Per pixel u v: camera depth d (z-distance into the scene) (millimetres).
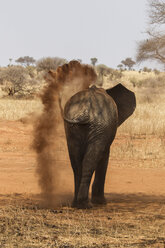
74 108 10531
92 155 10375
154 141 27453
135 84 95625
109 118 10586
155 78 97188
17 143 26391
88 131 10414
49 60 92125
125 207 11625
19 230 8508
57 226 8867
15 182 15633
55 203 11836
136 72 175250
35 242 7715
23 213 10031
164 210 11117
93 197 12109
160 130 31484
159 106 53031
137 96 67062
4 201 12031
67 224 9070
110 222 9391
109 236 8156
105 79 112375
